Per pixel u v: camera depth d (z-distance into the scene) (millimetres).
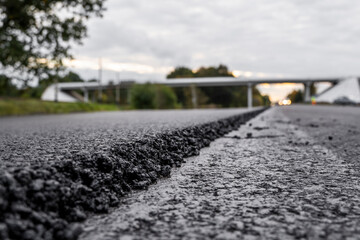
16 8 11758
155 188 2125
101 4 12938
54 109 23484
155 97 54188
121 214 1580
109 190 1765
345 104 45875
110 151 2125
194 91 81375
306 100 94000
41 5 12211
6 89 14898
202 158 3379
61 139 3275
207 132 5285
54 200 1328
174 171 2705
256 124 9641
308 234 1346
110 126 5676
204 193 2020
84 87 88188
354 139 5270
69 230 1241
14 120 11266
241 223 1475
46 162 1614
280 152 3828
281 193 2027
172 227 1419
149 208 1690
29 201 1233
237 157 3447
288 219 1532
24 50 13086
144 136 3104
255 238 1301
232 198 1904
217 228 1411
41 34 12930
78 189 1528
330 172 2688
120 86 80688
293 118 13477
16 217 1124
